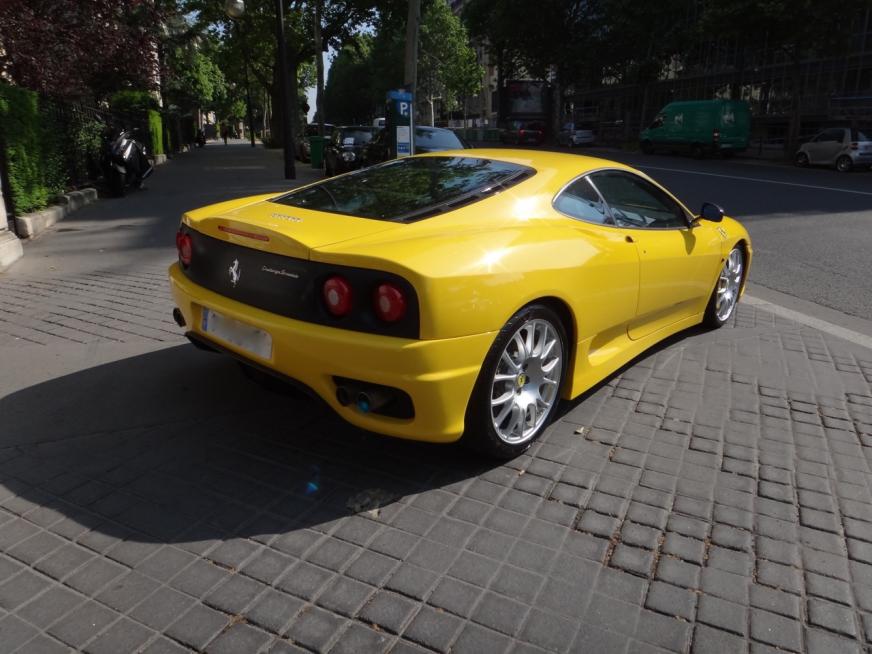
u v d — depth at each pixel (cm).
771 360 478
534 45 4281
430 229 309
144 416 368
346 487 305
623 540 272
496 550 264
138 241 877
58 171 1109
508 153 414
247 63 4259
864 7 2392
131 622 226
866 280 736
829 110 3225
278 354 298
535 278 310
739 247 550
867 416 392
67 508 286
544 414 341
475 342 286
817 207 1288
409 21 1655
